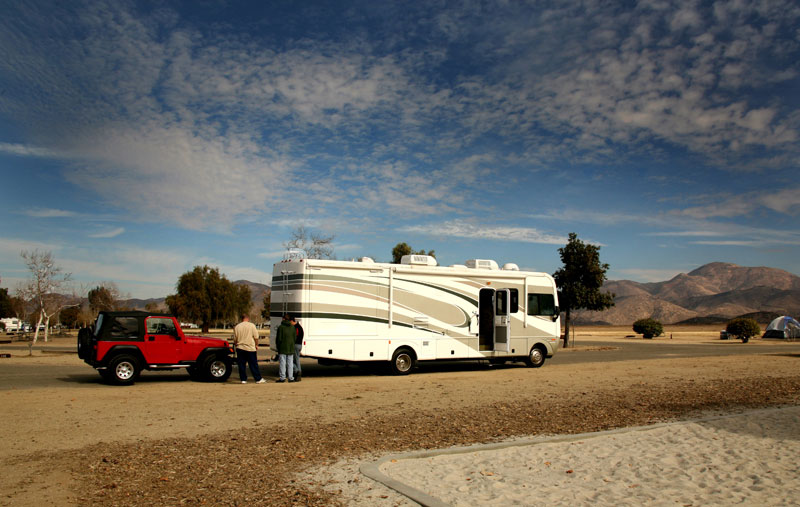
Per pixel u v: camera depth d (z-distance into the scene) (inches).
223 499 213.5
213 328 2608.3
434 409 421.4
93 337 559.2
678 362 868.6
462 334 709.9
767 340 1957.4
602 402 452.4
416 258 695.7
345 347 636.1
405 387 556.7
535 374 684.1
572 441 305.3
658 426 340.5
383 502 207.0
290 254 663.8
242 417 386.9
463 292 717.3
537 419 376.8
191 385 561.6
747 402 449.4
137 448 294.4
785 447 290.7
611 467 253.9
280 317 657.0
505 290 728.3
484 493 216.4
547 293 786.2
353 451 287.6
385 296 665.6
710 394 496.1
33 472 250.2
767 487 225.6
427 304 690.8
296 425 358.6
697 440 306.0
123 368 551.8
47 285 1615.4
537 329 772.0
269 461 267.7
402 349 673.0
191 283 2132.1
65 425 353.7
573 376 658.8
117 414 393.4
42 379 603.5
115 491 224.2
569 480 234.2
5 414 389.4
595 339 1924.2
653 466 255.9
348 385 573.3
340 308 636.7
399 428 347.3
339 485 228.7
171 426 353.7
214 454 281.6
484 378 641.0
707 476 240.8
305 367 784.3
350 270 645.9
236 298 2237.9
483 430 340.2
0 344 1568.7
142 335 563.5
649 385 566.6
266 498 213.8
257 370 589.3
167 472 250.1
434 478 235.9
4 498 216.2
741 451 282.2
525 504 204.4
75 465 261.3
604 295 1219.9
